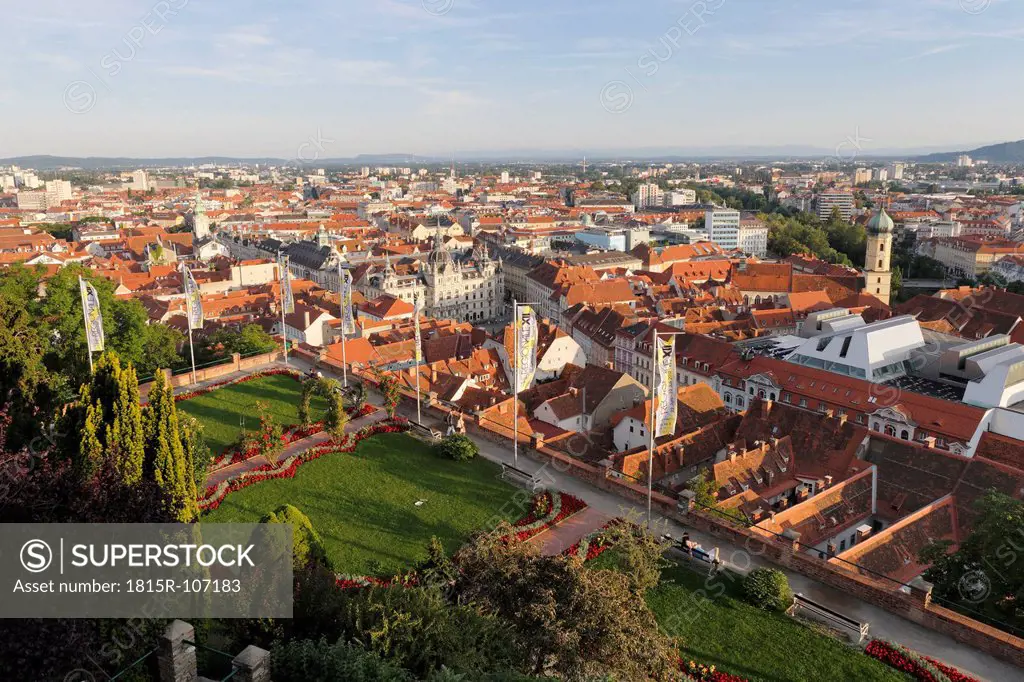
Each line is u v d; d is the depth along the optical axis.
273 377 100.81
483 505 65.50
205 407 88.12
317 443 78.12
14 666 32.62
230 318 179.50
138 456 44.91
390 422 83.88
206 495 64.88
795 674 44.72
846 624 48.59
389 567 54.97
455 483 69.62
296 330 167.75
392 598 40.34
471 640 38.12
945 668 44.56
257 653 34.22
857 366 120.12
